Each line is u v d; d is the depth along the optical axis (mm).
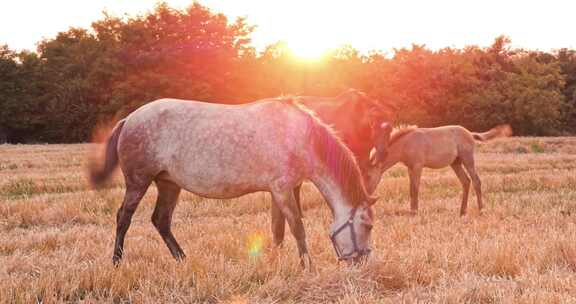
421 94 51906
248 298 4922
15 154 23391
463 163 10875
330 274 5262
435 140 10570
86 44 53125
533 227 8336
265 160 5789
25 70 49188
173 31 46281
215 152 5863
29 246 7246
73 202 10547
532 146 27484
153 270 5625
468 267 5762
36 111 49156
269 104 6008
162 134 6102
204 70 45625
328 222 9117
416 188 10445
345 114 7406
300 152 5816
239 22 48375
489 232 7891
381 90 51344
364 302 4605
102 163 6535
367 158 7621
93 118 46750
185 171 5996
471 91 52844
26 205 10180
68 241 7578
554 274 5191
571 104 58781
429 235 7766
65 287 5059
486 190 13375
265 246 7172
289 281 5324
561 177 14516
